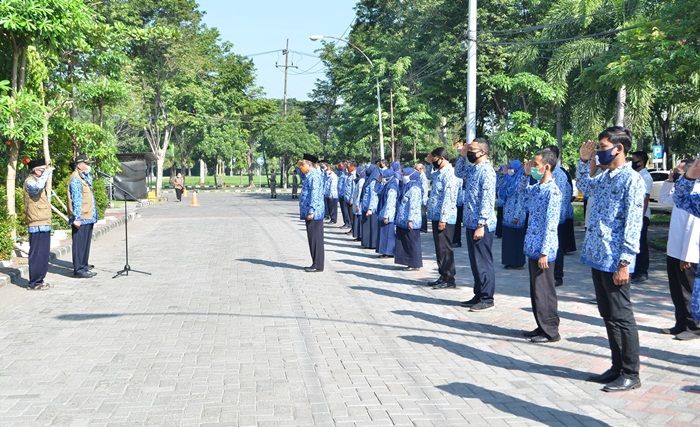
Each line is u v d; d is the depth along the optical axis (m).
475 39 20.08
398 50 35.31
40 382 5.98
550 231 6.98
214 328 7.86
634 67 13.97
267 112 56.59
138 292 10.12
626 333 5.70
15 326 8.03
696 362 6.49
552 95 24.41
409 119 34.22
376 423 5.01
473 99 20.22
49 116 14.66
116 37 18.38
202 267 12.66
